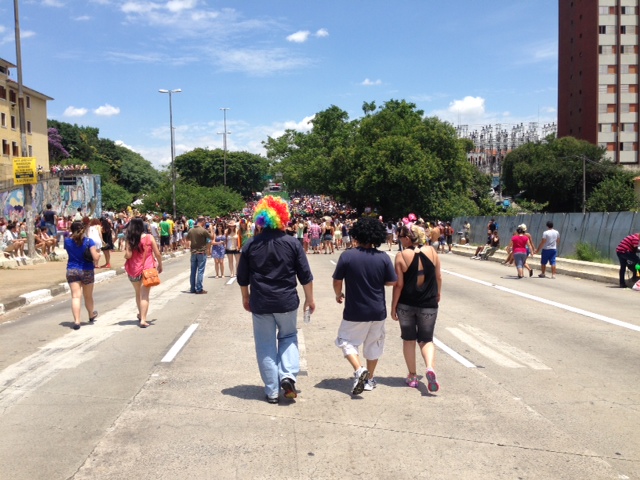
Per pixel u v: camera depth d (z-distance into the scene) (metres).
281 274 5.74
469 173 60.38
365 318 6.02
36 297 13.52
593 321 10.72
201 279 14.75
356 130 73.38
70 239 10.11
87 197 51.12
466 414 5.55
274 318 5.80
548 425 5.27
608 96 85.62
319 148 76.75
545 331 9.76
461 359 7.78
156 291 15.13
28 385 6.49
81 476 4.21
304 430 5.10
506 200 87.12
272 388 5.80
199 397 6.02
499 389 6.38
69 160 82.31
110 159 99.38
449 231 34.91
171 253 30.45
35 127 60.97
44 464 4.42
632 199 62.16
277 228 5.82
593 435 5.04
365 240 6.09
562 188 74.31
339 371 7.11
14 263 20.45
